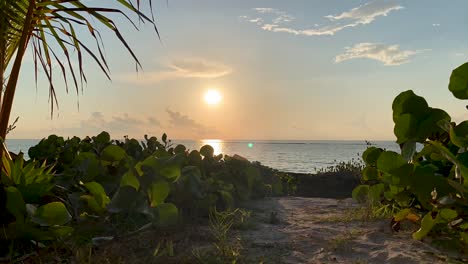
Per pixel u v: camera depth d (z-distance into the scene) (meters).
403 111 3.55
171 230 3.71
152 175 3.56
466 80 2.80
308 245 3.39
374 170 4.53
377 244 3.38
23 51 3.18
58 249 3.13
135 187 3.62
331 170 13.56
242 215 4.48
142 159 5.86
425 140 3.50
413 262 2.87
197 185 4.64
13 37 3.47
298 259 3.01
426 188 3.20
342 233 3.81
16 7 3.22
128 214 3.83
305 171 30.50
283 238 3.63
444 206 2.94
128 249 3.14
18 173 3.29
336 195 10.30
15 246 3.08
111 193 4.58
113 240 3.37
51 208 2.97
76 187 4.21
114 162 4.84
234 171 6.11
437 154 3.54
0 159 3.15
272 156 79.69
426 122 3.47
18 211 2.94
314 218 4.71
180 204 4.48
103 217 3.47
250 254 3.11
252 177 6.17
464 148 2.89
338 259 3.01
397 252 3.10
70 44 3.53
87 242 3.25
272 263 2.88
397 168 3.25
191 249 3.15
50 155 5.57
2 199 3.10
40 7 3.33
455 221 3.02
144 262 2.82
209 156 6.59
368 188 5.16
